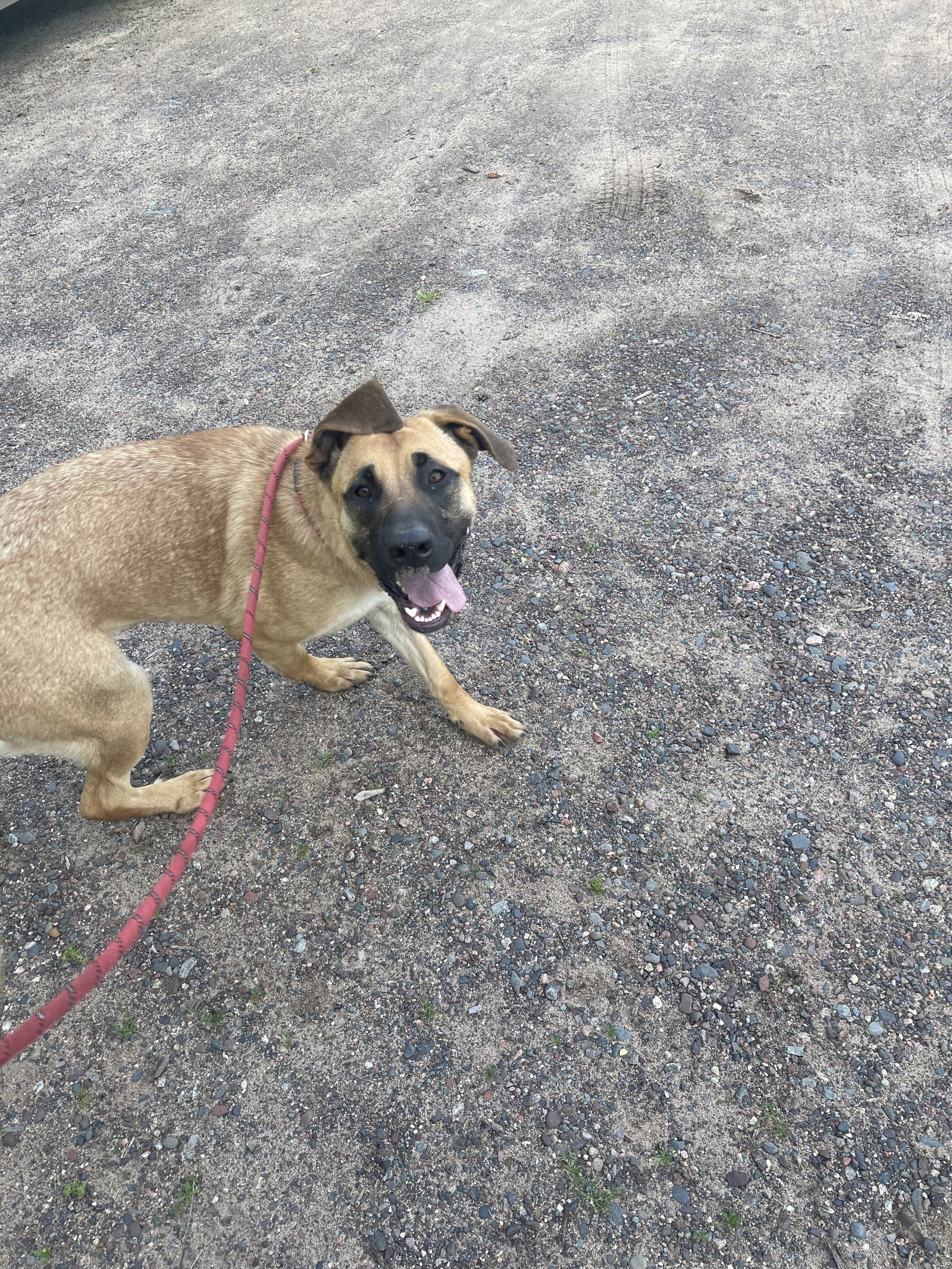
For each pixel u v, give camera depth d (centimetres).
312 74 284
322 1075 92
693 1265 80
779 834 105
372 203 218
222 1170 88
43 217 228
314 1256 83
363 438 96
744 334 167
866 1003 92
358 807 112
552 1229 83
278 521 103
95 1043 96
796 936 97
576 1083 90
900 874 100
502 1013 95
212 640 132
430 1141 88
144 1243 84
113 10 355
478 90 262
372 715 121
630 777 111
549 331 173
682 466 146
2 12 356
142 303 194
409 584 97
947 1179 83
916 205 195
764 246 188
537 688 120
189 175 238
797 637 122
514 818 109
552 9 308
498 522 140
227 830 111
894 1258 80
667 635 124
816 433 148
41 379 176
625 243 193
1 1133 91
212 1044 95
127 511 100
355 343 176
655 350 166
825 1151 85
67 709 97
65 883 108
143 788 112
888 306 170
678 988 95
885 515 135
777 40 270
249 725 121
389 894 104
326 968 99
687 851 104
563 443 151
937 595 125
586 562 134
